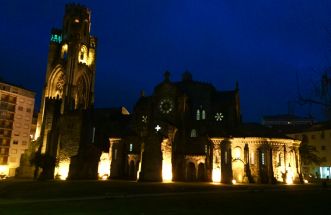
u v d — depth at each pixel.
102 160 92.06
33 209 30.42
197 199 39.97
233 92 96.81
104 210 29.69
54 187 55.47
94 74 118.25
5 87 120.88
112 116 120.19
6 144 119.38
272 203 36.09
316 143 104.31
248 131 83.19
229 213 28.20
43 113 104.12
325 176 100.44
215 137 79.81
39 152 93.81
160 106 89.38
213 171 78.12
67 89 104.00
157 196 43.97
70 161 84.88
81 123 89.88
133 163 83.06
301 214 27.88
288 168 78.19
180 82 99.12
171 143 80.44
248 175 75.88
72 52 109.25
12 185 60.72
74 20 115.19
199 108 93.00
